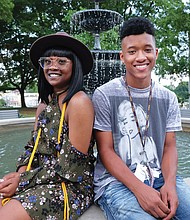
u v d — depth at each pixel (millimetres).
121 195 1643
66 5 21000
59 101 1816
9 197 1641
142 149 1828
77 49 1832
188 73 16312
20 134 7879
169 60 16188
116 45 11164
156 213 1529
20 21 20141
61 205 1578
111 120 1860
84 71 1988
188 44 15750
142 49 1775
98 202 1796
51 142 1742
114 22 6648
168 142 1939
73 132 1669
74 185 1688
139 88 1876
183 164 4688
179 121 1960
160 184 1784
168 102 1925
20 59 22562
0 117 9445
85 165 1739
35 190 1594
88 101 1734
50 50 1810
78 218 1671
